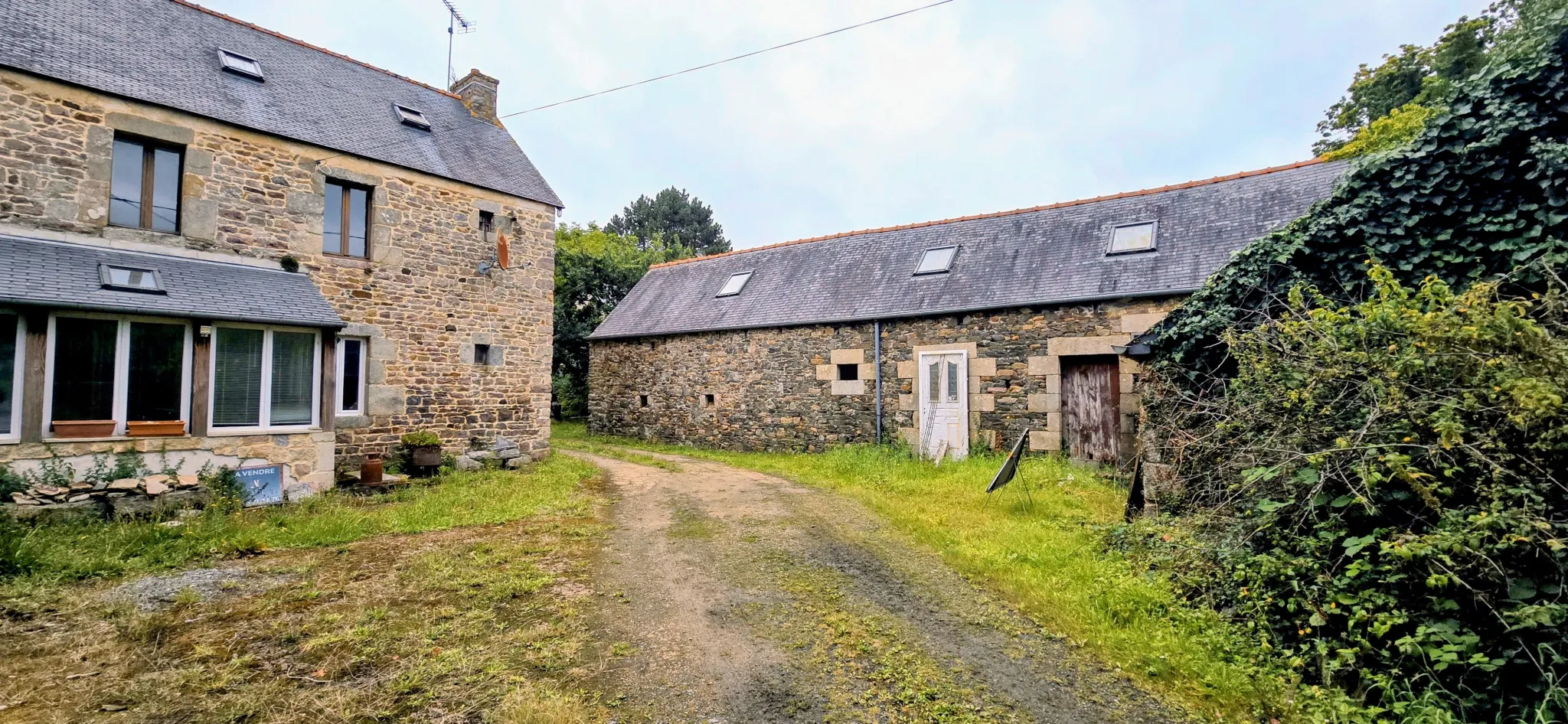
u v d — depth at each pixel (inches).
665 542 208.1
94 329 211.9
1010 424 362.6
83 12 271.1
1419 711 99.3
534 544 201.9
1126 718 105.9
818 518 241.3
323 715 102.4
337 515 223.5
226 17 329.4
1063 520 218.8
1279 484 149.9
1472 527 109.0
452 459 331.9
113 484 206.7
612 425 565.9
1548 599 101.3
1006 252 405.4
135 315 217.0
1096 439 343.3
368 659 121.6
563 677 116.6
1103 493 263.1
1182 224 356.5
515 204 371.6
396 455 315.0
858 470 338.3
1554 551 101.4
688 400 505.0
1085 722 104.5
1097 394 345.7
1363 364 137.1
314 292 278.2
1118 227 375.2
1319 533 131.6
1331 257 189.9
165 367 224.7
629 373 554.9
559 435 591.2
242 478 236.5
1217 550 149.3
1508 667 101.6
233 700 106.0
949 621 144.6
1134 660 123.0
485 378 353.7
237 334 242.2
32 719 98.8
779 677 118.5
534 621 141.6
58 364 204.7
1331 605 119.0
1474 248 170.2
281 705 105.0
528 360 374.0
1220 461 179.0
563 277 789.2
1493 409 113.8
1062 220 408.2
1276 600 129.7
